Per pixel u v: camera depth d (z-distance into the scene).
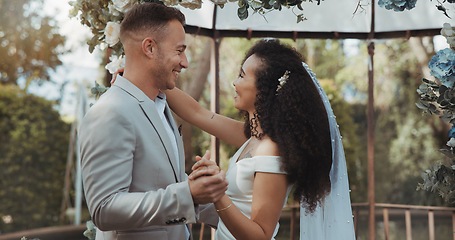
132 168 2.48
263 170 2.72
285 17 4.78
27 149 9.58
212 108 4.81
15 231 9.35
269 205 2.70
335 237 3.11
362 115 10.89
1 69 9.92
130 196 2.36
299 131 2.75
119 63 2.91
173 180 2.57
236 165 2.84
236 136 3.18
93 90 3.05
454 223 5.24
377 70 10.96
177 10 2.63
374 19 4.94
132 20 2.57
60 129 9.88
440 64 2.73
